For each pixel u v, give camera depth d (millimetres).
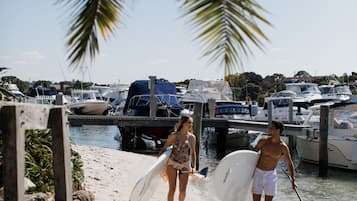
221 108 30500
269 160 8656
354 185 16391
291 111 27344
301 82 41062
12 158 4191
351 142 18547
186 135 8453
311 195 14758
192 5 3191
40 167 7422
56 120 5098
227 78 3279
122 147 24875
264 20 3145
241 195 9031
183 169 8398
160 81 26750
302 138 20766
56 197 5125
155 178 8406
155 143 25359
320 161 19047
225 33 3199
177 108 25516
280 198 14102
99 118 22703
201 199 10891
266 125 22734
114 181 11500
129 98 26609
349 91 38406
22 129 4312
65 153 5137
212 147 27203
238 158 9008
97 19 3707
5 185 4184
